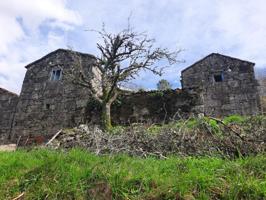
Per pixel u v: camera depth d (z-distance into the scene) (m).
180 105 12.48
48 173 3.76
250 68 18.42
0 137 17.02
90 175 3.61
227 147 5.25
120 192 3.32
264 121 6.90
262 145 5.11
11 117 17.56
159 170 3.91
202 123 6.27
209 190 3.20
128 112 13.24
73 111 16.30
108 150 5.64
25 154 5.12
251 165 3.69
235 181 3.24
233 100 17.70
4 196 3.50
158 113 12.66
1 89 18.67
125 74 14.09
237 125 6.75
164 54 14.60
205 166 3.92
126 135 6.25
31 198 3.41
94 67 17.08
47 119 16.64
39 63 18.84
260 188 3.07
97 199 3.26
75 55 16.45
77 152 4.59
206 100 18.00
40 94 17.61
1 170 4.12
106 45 14.36
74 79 15.22
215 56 19.36
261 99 18.81
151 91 13.36
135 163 4.25
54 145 6.92
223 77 18.58
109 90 13.79
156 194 3.21
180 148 5.46
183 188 3.18
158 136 5.92
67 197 3.35
